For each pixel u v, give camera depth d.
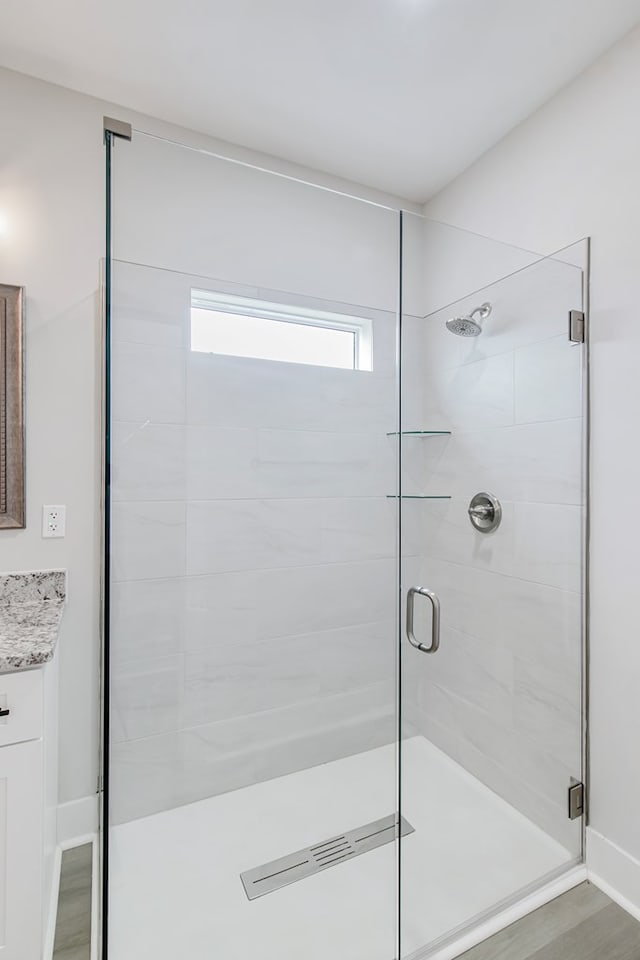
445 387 1.80
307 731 1.79
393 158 2.07
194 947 1.31
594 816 1.58
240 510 1.75
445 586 1.77
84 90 1.71
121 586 1.59
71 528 1.70
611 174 1.54
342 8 1.39
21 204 1.64
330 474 1.85
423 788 1.66
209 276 1.65
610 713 1.54
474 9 1.40
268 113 1.82
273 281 1.75
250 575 1.76
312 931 1.36
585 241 1.61
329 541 1.85
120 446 1.56
